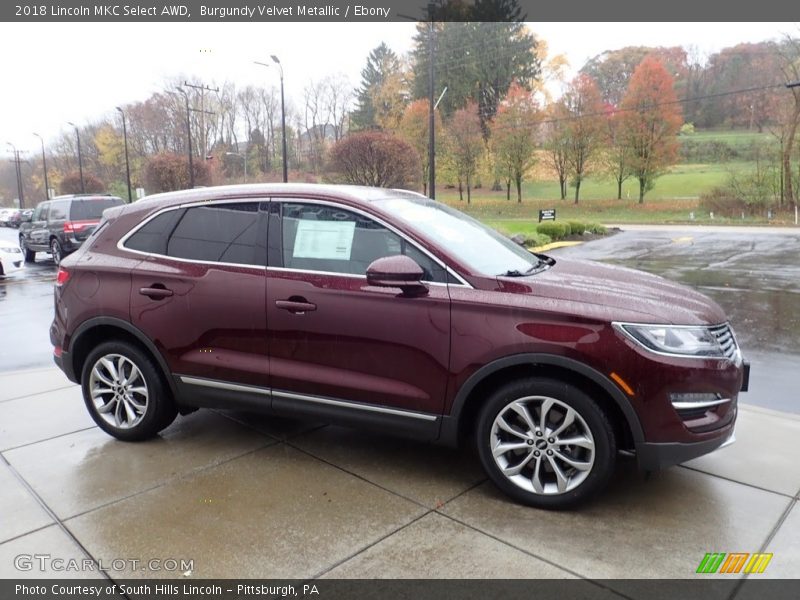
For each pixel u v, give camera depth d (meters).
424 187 55.56
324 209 3.63
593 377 2.98
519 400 3.17
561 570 2.66
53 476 3.64
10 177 102.25
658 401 2.94
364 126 66.38
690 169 56.12
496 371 3.22
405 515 3.16
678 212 44.41
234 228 3.83
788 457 3.80
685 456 3.00
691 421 2.98
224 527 3.05
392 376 3.39
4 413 4.75
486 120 58.56
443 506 3.25
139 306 3.96
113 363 4.16
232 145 73.75
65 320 4.24
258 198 3.81
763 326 8.33
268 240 3.72
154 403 4.05
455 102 64.38
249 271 3.71
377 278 3.19
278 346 3.64
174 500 3.34
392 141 29.17
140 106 68.31
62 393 5.25
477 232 3.94
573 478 3.14
